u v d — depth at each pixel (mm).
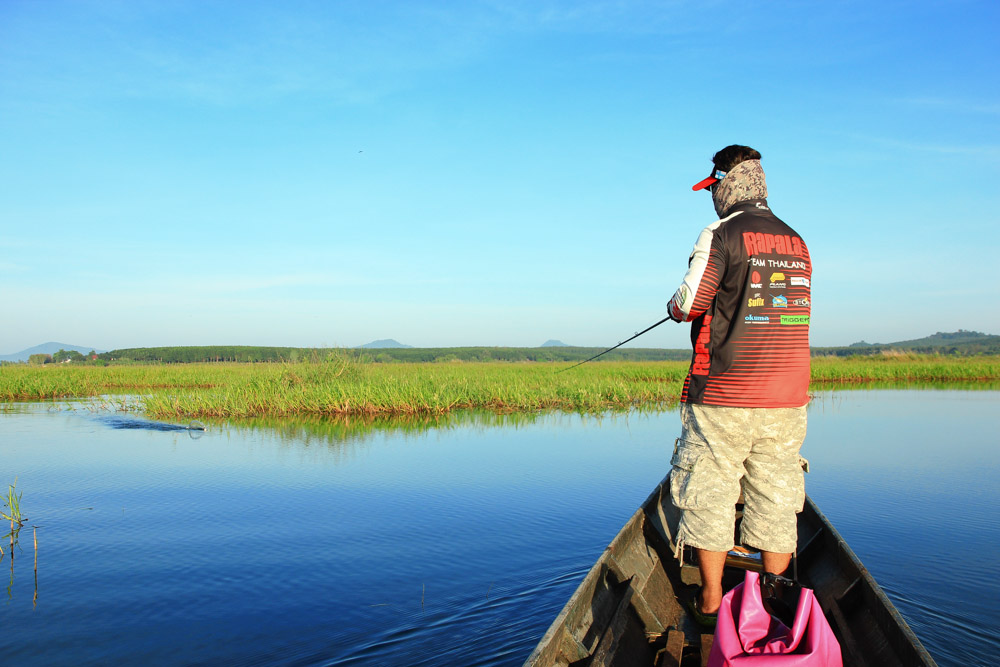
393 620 4270
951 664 3666
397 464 9102
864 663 2822
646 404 17328
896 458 9523
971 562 5164
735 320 3041
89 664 3717
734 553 4031
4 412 15805
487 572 5090
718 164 3359
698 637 3330
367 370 19594
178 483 7973
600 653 2660
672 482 3312
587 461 9312
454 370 26969
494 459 9469
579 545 5703
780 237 3074
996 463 9133
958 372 31422
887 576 4887
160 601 4566
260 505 7008
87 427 12930
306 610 4434
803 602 2377
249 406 15102
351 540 5848
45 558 5434
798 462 3189
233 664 3689
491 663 3727
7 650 3873
